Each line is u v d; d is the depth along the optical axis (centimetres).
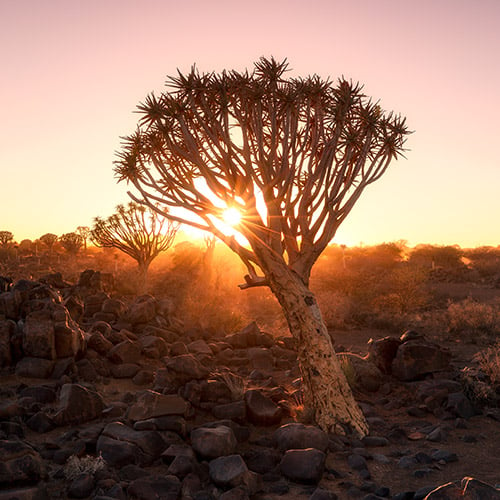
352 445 613
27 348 846
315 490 475
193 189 730
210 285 2300
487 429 684
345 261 4522
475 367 991
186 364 720
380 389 859
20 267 3300
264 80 696
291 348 1176
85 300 1305
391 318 1720
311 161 706
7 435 565
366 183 738
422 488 462
